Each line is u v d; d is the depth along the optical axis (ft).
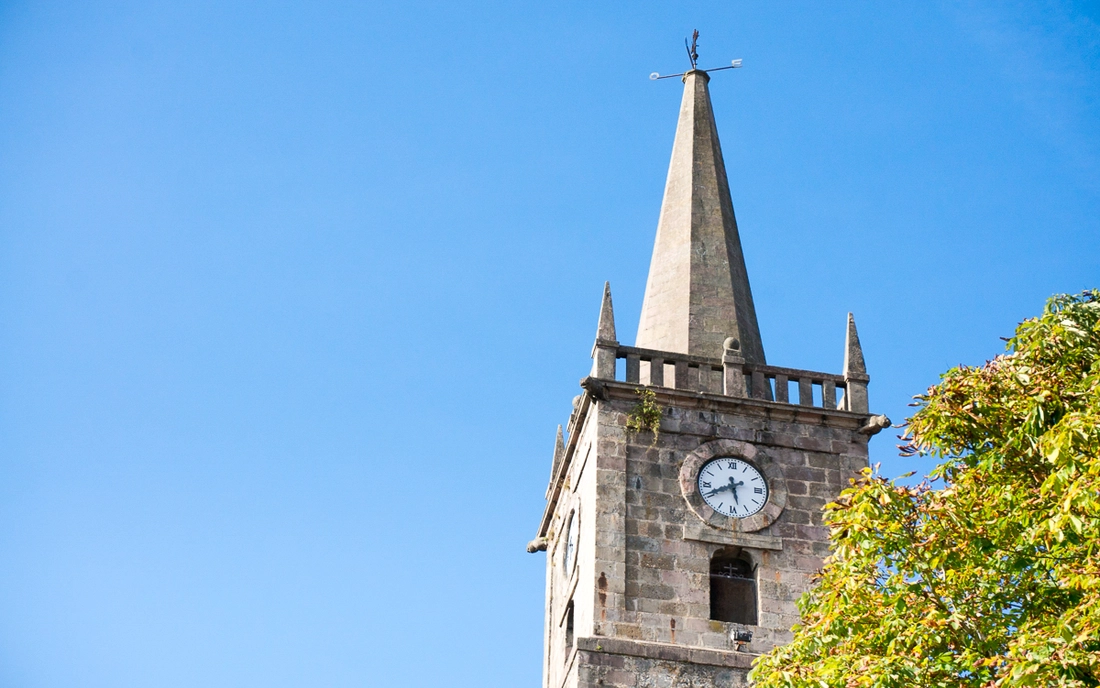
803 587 140.97
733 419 149.48
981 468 96.07
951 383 98.89
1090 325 99.86
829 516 101.30
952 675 87.45
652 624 136.36
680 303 161.48
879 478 97.96
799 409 150.51
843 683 90.48
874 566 97.14
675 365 152.05
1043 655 80.69
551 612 161.38
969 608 91.25
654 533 141.49
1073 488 84.17
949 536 93.91
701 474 145.69
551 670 157.07
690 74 185.37
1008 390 97.35
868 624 95.91
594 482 143.84
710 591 141.18
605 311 153.48
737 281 165.37
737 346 154.10
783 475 147.13
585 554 143.23
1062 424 88.02
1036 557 91.15
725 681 133.49
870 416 151.43
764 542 142.82
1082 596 85.40
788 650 98.58
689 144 177.06
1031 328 99.40
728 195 175.01
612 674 132.36
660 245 168.96
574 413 158.20
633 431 147.13
